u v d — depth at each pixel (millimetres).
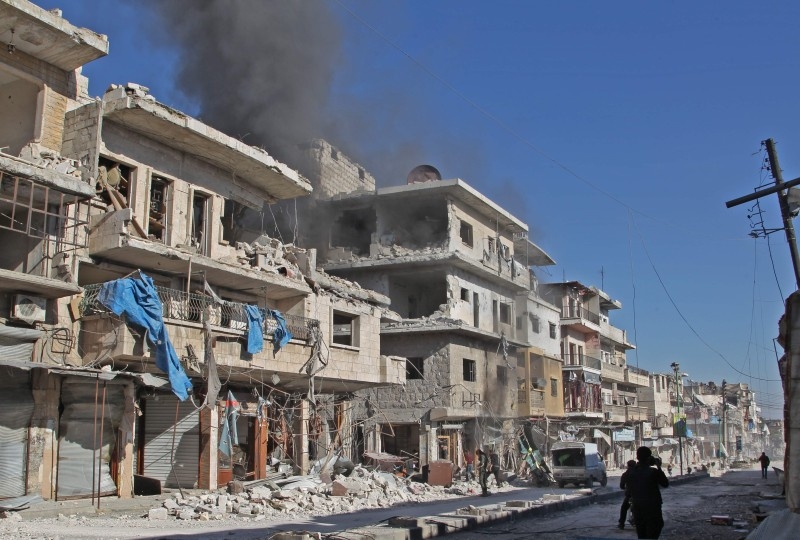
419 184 39844
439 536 14172
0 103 19688
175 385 19391
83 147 19281
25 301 17641
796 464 9156
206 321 21297
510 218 45469
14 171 16562
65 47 18766
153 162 22109
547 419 46375
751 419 120000
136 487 20875
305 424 27750
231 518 17469
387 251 40594
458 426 38312
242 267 23656
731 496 28891
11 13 17266
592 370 58469
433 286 43469
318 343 26000
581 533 14992
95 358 19047
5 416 17438
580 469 35688
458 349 38312
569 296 59781
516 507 19812
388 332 38094
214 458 22641
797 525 8836
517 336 47344
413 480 31922
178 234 22578
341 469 26781
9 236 18969
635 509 11938
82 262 19766
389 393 37688
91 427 19266
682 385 97375
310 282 27703
